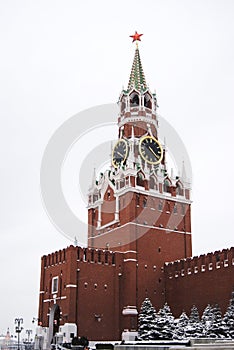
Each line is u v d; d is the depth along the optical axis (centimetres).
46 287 8581
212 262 7794
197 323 6781
